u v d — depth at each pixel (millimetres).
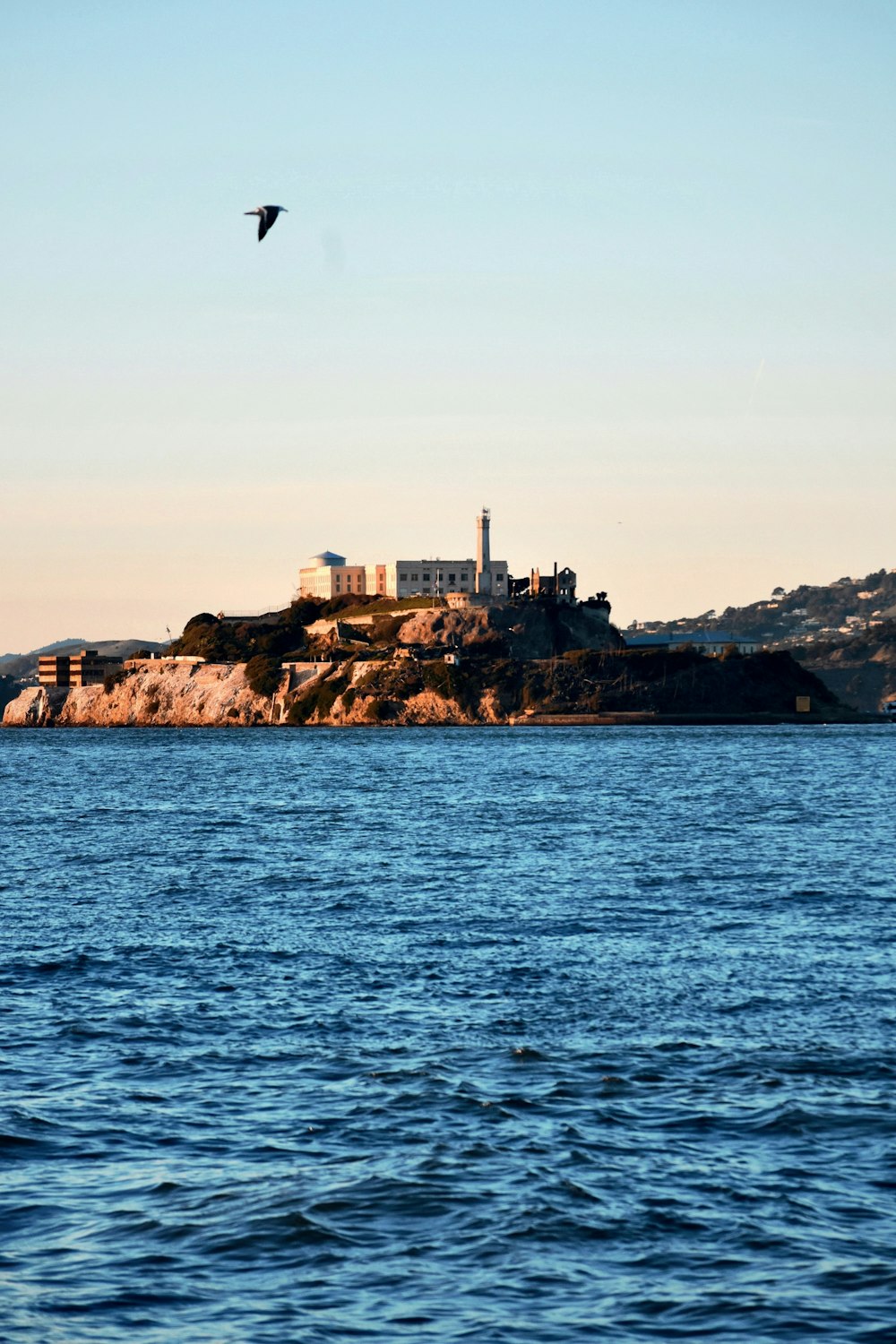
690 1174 113438
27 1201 108938
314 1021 161625
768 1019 160125
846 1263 97688
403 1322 90438
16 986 181250
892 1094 131625
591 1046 149500
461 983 181250
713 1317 90812
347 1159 117375
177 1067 143000
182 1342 88000
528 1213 106062
